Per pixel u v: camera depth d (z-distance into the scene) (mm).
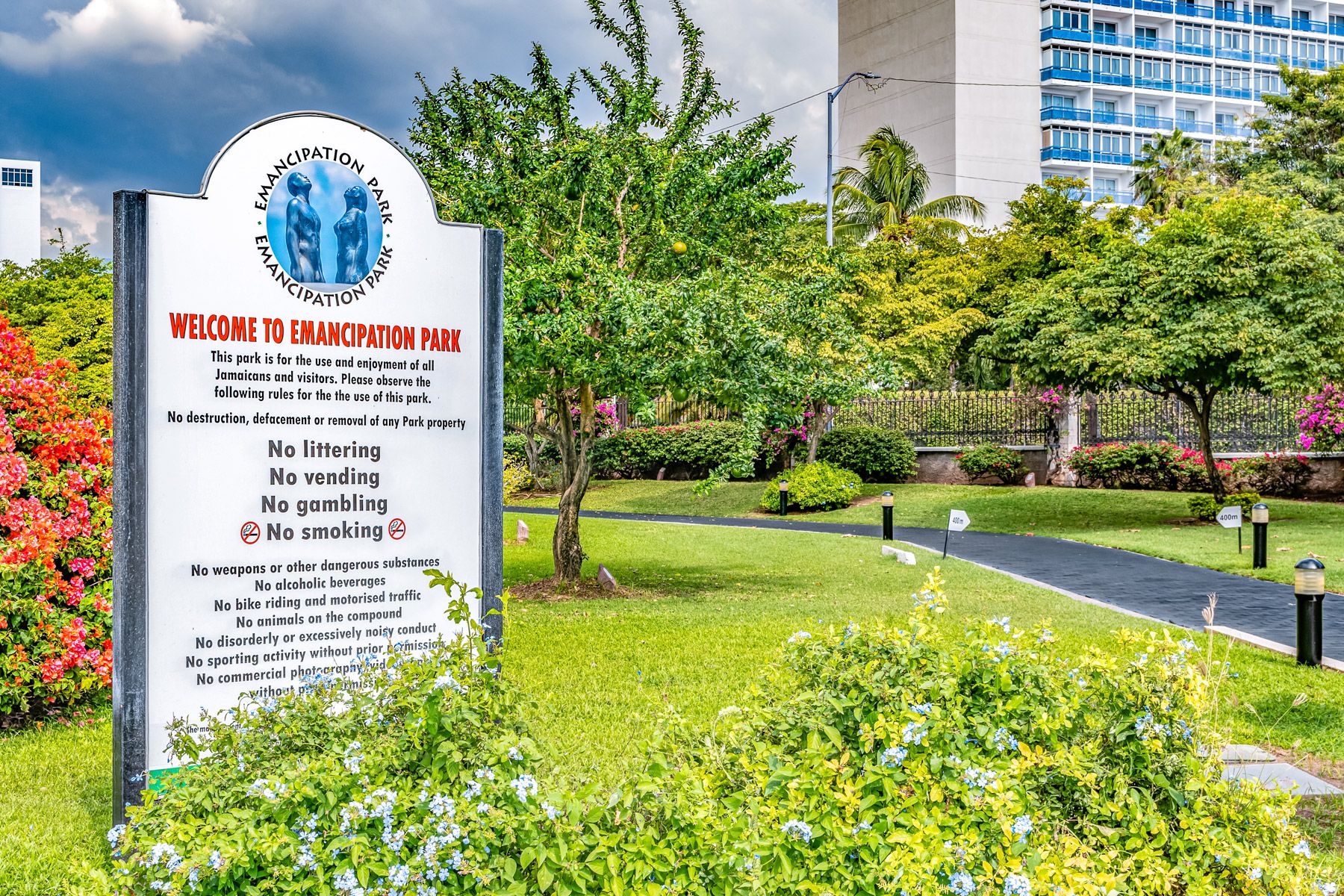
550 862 2846
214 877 2857
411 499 5258
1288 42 75250
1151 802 3453
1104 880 3090
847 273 13820
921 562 16141
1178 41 72688
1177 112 74125
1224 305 19109
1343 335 18453
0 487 7184
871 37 74688
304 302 5027
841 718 3557
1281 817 3531
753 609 11531
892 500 19672
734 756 3449
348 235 5109
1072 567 15562
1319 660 8570
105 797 5520
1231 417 27844
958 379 43125
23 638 6984
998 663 3688
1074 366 20234
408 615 5246
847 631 3895
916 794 3287
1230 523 15305
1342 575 13828
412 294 5262
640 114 13453
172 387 4770
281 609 4980
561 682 7738
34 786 5754
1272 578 13906
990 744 3420
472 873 2838
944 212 46031
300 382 5023
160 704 4730
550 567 16484
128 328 4691
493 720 3453
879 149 46625
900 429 31859
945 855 3012
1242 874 3404
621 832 2949
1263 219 19875
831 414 31688
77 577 7617
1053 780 3576
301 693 4125
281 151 4977
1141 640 3986
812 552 18109
